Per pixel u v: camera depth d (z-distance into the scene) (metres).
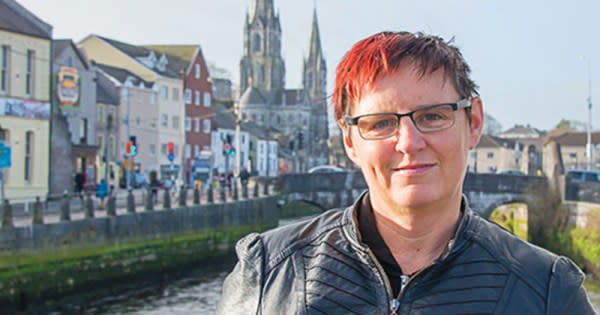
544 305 2.34
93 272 26.52
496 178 48.72
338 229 2.55
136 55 68.06
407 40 2.42
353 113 2.51
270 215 48.38
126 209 30.97
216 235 38.56
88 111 49.16
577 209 38.81
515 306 2.32
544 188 45.06
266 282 2.58
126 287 28.23
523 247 2.49
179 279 30.94
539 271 2.40
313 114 157.75
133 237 29.72
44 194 37.22
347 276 2.44
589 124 59.69
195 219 36.09
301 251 2.58
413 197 2.35
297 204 69.25
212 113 78.31
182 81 70.50
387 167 2.39
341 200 53.00
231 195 45.16
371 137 2.40
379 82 2.39
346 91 2.53
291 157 117.38
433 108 2.36
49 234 24.03
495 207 48.97
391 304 2.36
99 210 31.09
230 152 51.22
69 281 24.98
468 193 49.19
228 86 134.12
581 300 2.39
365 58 2.43
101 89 56.78
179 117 70.44
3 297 21.61
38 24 37.34
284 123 152.62
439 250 2.46
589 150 59.84
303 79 169.75
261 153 102.69
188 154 73.19
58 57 45.03
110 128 57.19
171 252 33.12
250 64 156.62
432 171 2.36
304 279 2.50
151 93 65.31
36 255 23.30
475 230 2.45
